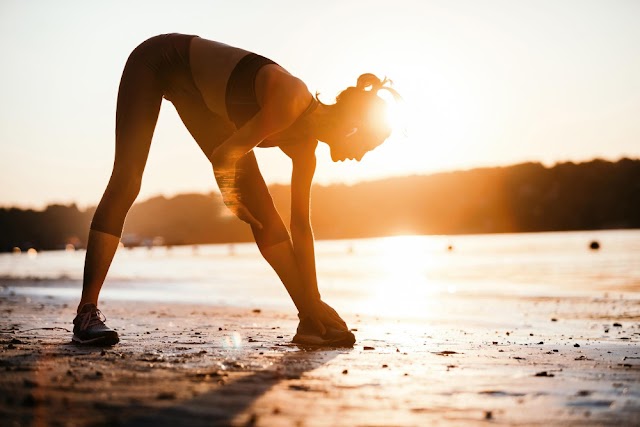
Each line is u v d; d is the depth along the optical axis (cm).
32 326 612
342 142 427
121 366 346
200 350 431
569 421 248
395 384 316
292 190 465
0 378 307
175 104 461
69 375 317
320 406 265
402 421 245
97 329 449
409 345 504
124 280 2283
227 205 414
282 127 409
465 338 580
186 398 271
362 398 283
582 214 14725
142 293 1561
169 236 17950
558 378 340
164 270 3319
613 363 403
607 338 614
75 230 14975
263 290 1661
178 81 447
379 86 428
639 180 14600
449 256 4366
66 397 268
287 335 553
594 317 891
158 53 451
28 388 285
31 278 2466
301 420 242
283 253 473
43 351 411
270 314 871
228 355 405
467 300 1237
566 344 539
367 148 432
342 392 294
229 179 408
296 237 470
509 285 1703
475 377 340
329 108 427
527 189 15888
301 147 446
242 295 1464
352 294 1445
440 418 251
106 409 250
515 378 338
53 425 227
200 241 18300
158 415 243
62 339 487
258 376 327
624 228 14225
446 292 1484
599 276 1988
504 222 15812
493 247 6072
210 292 1598
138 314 878
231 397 276
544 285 1678
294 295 478
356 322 775
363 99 420
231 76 416
